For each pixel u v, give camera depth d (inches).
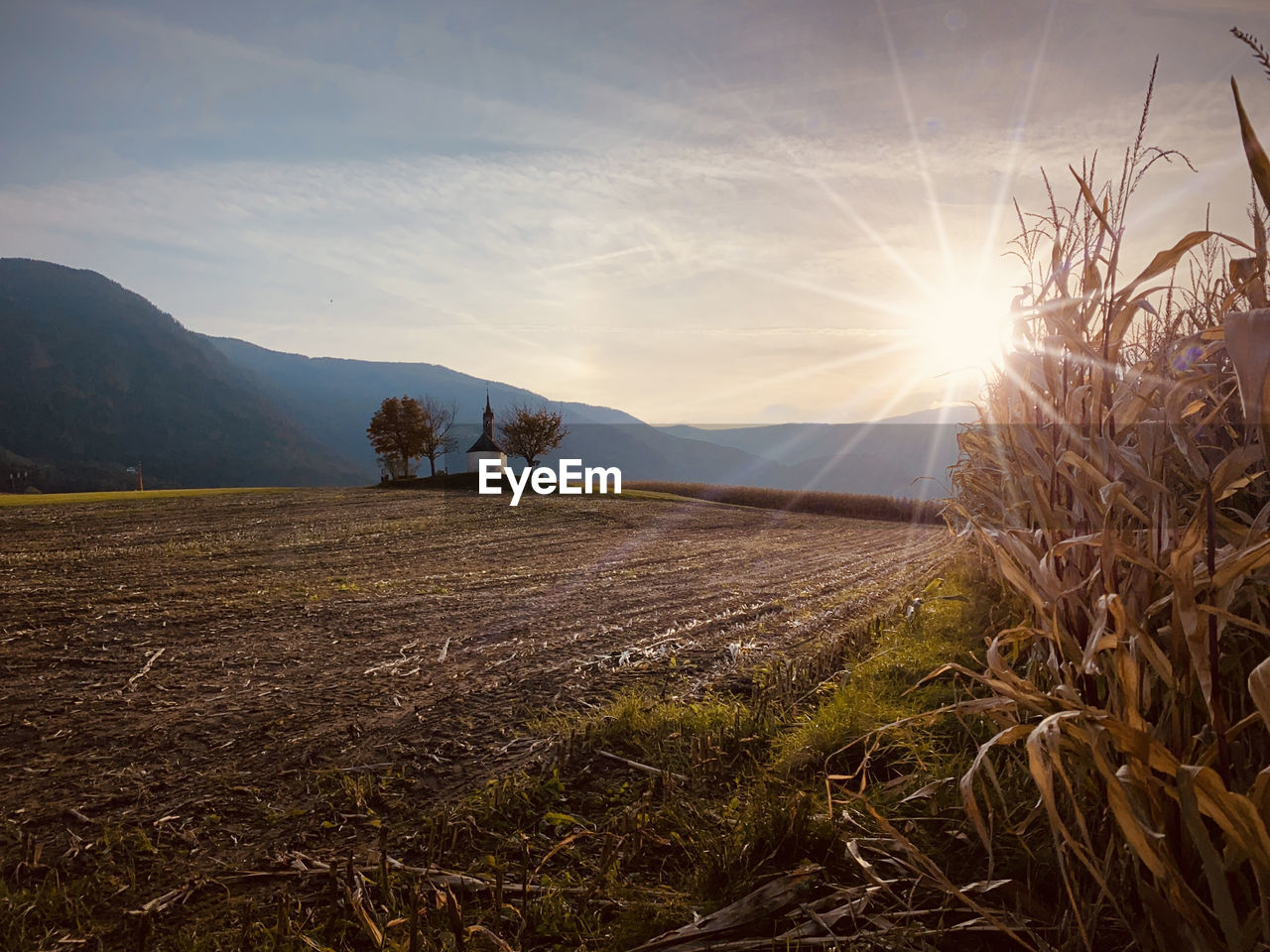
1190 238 71.7
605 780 146.3
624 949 91.4
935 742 138.3
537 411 2790.4
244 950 91.4
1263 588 71.2
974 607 233.0
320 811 134.3
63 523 723.4
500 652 255.6
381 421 3164.4
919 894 94.6
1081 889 84.8
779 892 98.3
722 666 234.2
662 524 932.0
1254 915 55.7
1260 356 52.7
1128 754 62.6
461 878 108.7
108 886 108.3
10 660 232.1
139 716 185.0
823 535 854.5
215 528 706.8
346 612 323.9
